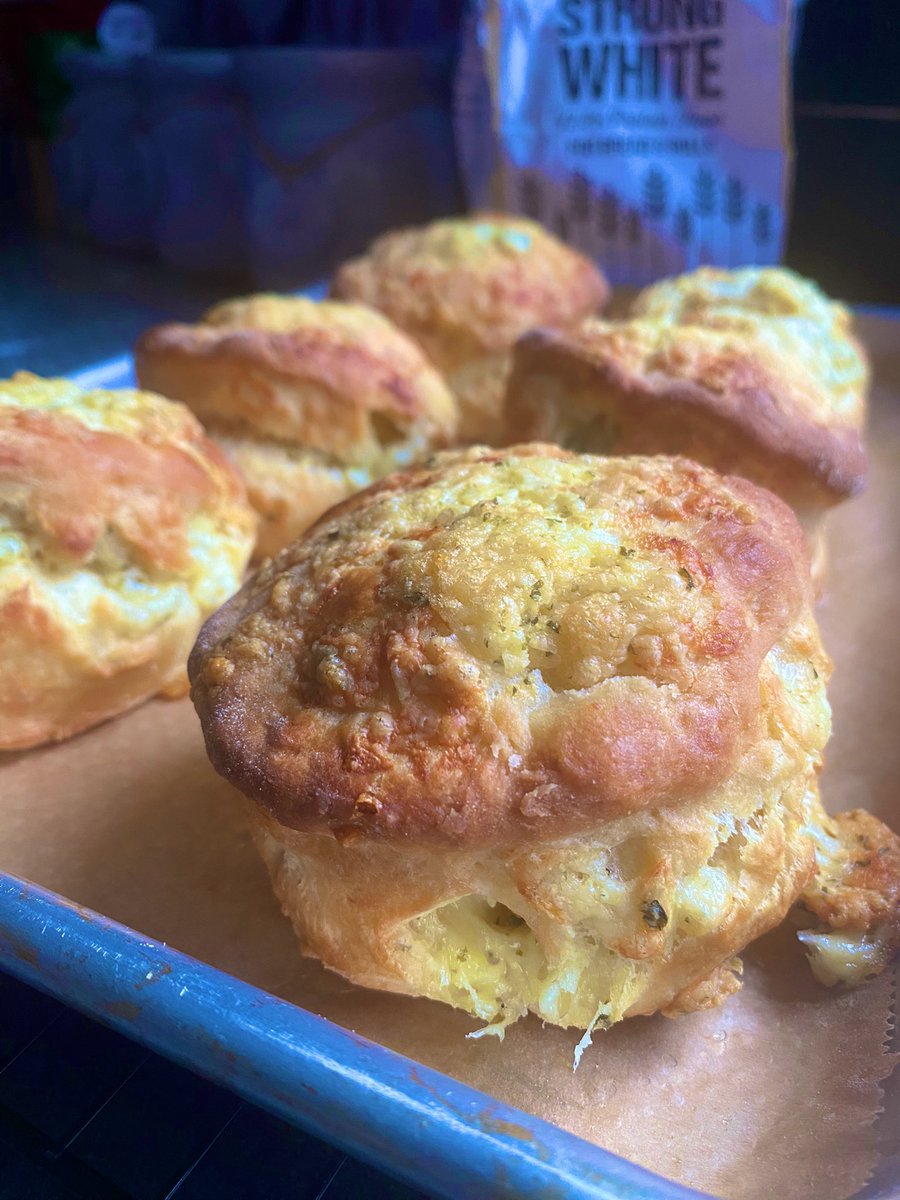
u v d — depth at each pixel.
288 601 0.16
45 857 0.18
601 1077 0.14
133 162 0.45
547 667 0.14
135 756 0.20
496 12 0.34
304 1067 0.11
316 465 0.26
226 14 0.45
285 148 0.39
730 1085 0.14
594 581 0.14
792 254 0.39
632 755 0.13
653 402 0.22
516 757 0.13
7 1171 0.14
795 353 0.24
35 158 0.48
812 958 0.16
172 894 0.17
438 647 0.14
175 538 0.21
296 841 0.14
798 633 0.16
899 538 0.26
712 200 0.36
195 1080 0.15
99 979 0.13
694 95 0.34
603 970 0.14
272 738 0.14
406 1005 0.15
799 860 0.15
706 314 0.26
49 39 0.45
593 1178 0.10
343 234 0.42
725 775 0.14
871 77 0.34
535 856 0.13
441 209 0.42
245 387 0.25
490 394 0.31
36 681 0.19
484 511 0.15
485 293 0.31
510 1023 0.15
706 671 0.14
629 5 0.33
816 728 0.15
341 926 0.14
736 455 0.22
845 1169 0.12
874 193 0.36
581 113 0.36
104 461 0.20
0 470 0.19
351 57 0.38
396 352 0.27
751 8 0.32
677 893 0.14
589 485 0.16
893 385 0.32
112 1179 0.14
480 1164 0.10
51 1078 0.15
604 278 0.36
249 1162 0.14
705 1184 0.13
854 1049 0.14
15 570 0.19
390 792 0.13
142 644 0.21
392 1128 0.11
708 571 0.15
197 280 0.44
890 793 0.19
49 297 0.42
